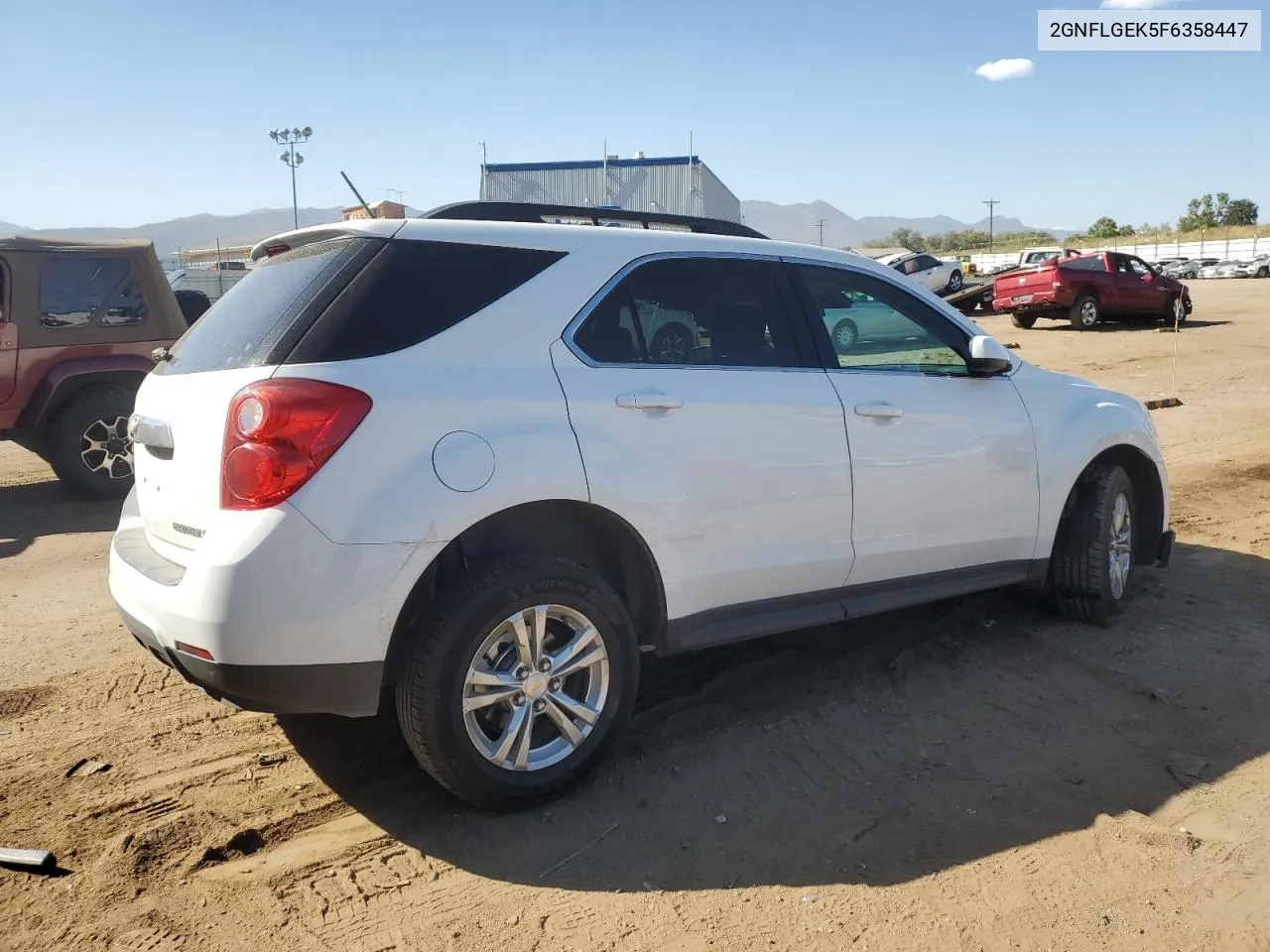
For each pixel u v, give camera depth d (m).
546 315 3.26
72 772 3.46
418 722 2.94
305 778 3.43
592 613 3.20
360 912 2.70
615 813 3.19
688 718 3.88
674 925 2.63
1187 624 4.85
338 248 3.14
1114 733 3.73
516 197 32.22
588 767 3.29
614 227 3.60
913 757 3.55
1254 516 6.95
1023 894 2.75
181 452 3.04
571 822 3.14
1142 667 4.32
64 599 5.46
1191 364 15.81
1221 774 3.42
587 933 2.61
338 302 2.96
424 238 3.16
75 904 2.71
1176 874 2.84
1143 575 5.61
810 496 3.69
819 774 3.43
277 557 2.72
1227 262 51.00
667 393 3.38
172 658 2.94
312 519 2.75
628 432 3.28
